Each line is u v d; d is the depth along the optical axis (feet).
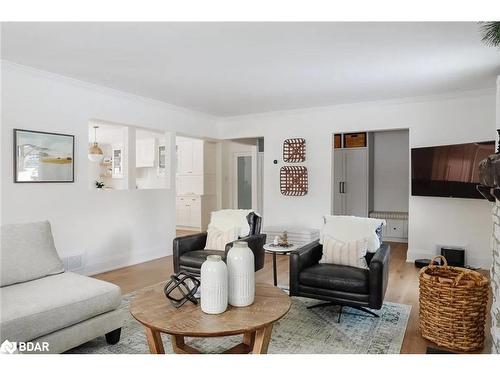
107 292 8.07
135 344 8.28
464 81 13.74
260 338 6.37
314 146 19.08
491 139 14.76
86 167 14.24
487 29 8.07
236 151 27.58
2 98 11.51
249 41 9.89
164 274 14.52
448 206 15.70
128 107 15.98
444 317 7.95
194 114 20.08
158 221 17.76
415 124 16.37
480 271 14.58
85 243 14.21
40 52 10.74
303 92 15.60
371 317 9.79
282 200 20.12
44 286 7.97
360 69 12.35
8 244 8.42
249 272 6.82
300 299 11.39
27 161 12.19
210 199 26.63
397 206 23.66
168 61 11.58
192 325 5.93
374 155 24.23
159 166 28.32
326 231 10.94
